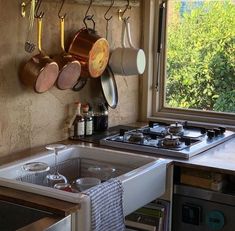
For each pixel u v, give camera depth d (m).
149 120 2.96
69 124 2.48
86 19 2.49
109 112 2.75
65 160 2.20
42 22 2.23
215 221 2.06
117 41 2.76
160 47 2.95
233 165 2.03
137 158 2.12
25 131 2.23
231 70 2.78
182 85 2.94
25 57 2.17
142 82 2.98
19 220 1.60
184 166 2.07
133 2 2.73
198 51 2.87
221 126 2.73
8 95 2.12
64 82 2.26
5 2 2.04
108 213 1.68
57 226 1.46
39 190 1.63
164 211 2.12
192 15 2.86
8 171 1.89
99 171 2.16
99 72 2.46
